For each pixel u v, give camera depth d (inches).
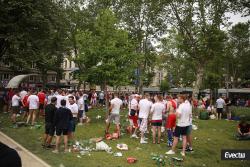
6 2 1104.2
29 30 1163.3
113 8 1638.8
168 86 2292.1
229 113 1050.7
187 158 470.3
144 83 2064.5
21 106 888.3
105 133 608.7
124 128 707.4
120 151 489.7
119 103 603.2
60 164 395.2
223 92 2226.9
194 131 737.0
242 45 2258.9
